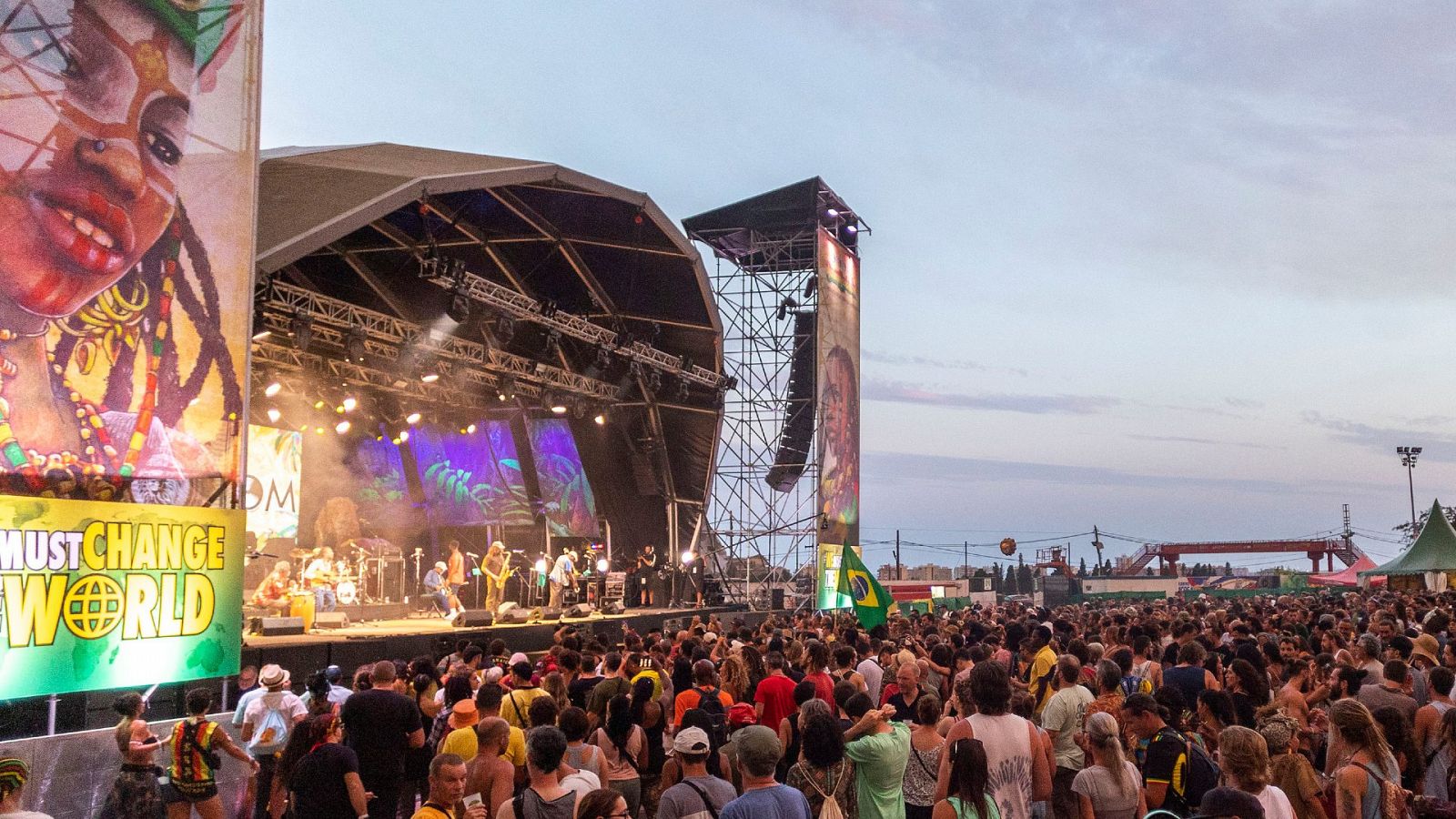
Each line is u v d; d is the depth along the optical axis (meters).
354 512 28.48
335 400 28.00
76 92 11.81
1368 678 11.05
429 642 20.59
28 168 11.30
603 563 33.09
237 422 13.30
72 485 11.42
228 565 12.86
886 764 7.09
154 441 12.32
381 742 8.81
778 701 9.59
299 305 25.03
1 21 11.15
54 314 11.41
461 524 31.30
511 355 30.05
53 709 10.66
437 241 27.88
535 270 31.55
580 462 35.62
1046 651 11.02
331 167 24.14
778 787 5.96
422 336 26.64
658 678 10.15
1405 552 37.28
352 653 18.39
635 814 8.15
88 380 11.70
